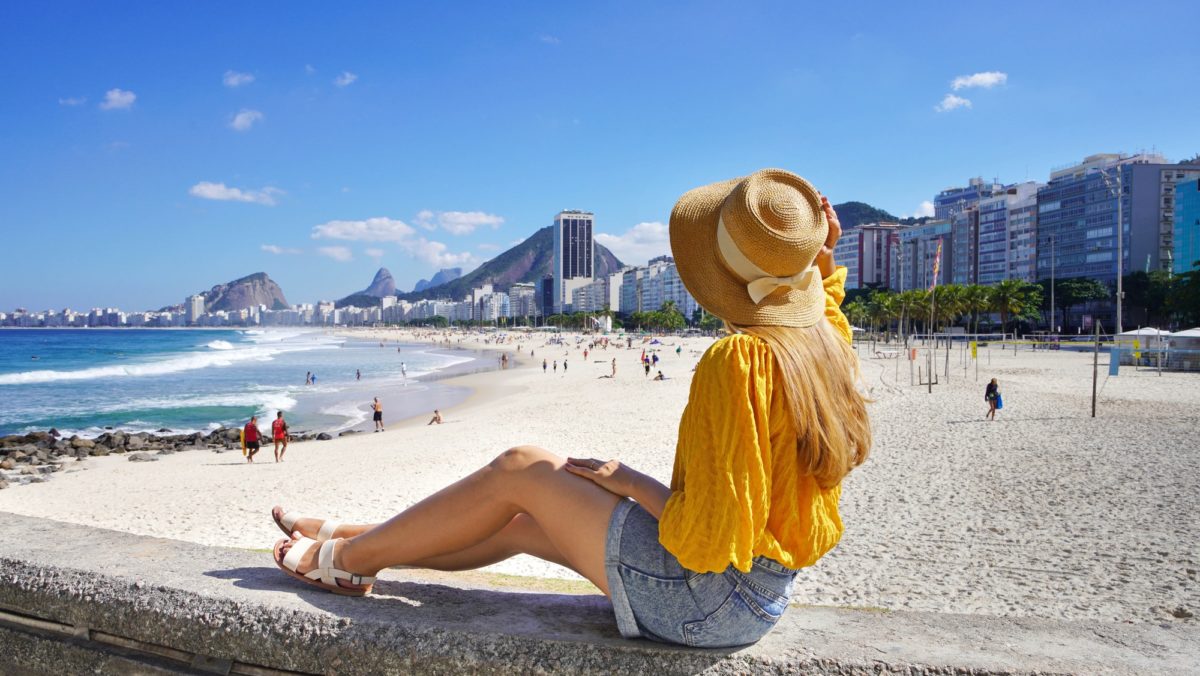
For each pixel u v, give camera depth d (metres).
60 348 110.00
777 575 1.85
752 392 1.78
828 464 1.84
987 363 52.69
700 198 2.05
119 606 2.12
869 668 1.71
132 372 60.72
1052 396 28.55
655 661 1.75
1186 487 12.34
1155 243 118.12
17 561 2.31
